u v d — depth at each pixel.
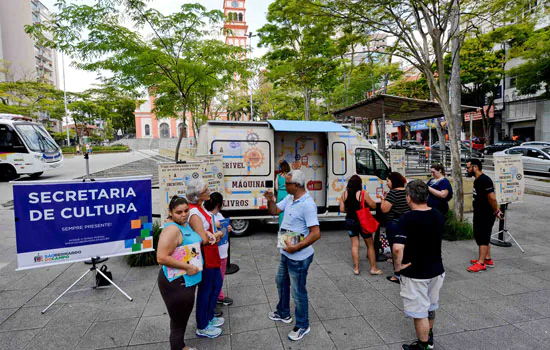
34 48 54.00
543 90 25.67
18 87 33.81
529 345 3.24
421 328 2.98
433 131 41.59
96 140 51.81
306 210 3.26
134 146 50.94
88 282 4.88
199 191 3.34
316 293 4.42
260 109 34.88
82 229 4.27
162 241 2.86
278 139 7.63
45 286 4.75
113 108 51.28
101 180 4.33
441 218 3.00
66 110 38.22
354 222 4.99
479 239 5.05
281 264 3.63
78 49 8.43
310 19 8.62
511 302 4.10
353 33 9.64
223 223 3.98
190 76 10.39
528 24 11.15
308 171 7.79
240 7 48.72
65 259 4.18
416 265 2.95
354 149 7.72
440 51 7.21
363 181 7.70
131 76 9.77
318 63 12.99
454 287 4.54
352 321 3.71
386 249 5.51
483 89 27.00
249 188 7.05
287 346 3.26
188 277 2.97
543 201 10.46
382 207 4.83
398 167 10.30
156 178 15.27
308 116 17.50
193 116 14.55
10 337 3.47
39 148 16.53
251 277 4.98
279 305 3.72
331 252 6.10
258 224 8.23
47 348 3.27
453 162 7.23
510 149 17.17
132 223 4.55
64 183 4.12
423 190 2.97
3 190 13.56
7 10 49.75
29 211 3.97
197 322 3.43
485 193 4.92
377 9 7.80
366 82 18.94
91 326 3.67
